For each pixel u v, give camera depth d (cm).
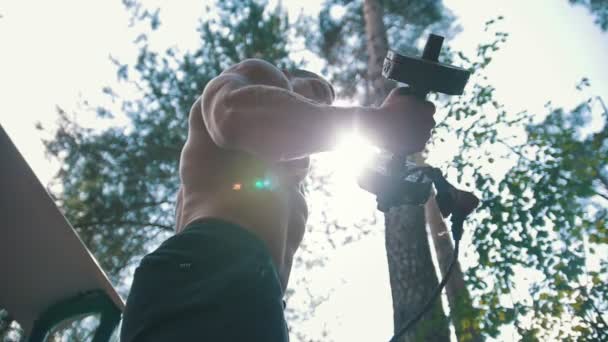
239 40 938
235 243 91
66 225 158
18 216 153
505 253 421
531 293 414
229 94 90
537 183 426
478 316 416
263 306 84
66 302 179
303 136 83
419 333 448
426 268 549
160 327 78
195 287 82
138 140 948
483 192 447
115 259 952
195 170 110
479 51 506
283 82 109
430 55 87
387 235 593
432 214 809
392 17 1070
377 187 100
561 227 413
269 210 106
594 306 398
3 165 145
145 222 966
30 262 167
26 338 176
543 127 474
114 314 183
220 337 76
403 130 82
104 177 952
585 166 413
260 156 89
